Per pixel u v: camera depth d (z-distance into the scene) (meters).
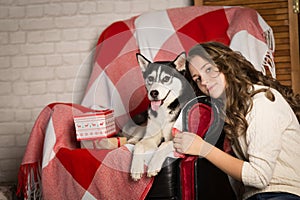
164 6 3.12
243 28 2.57
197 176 1.73
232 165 1.70
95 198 1.90
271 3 2.87
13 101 3.23
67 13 3.18
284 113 1.78
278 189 1.73
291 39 2.86
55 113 2.22
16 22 3.21
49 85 3.22
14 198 2.88
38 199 2.29
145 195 1.75
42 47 3.21
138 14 3.14
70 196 2.00
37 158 2.28
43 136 2.30
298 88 2.87
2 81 3.22
